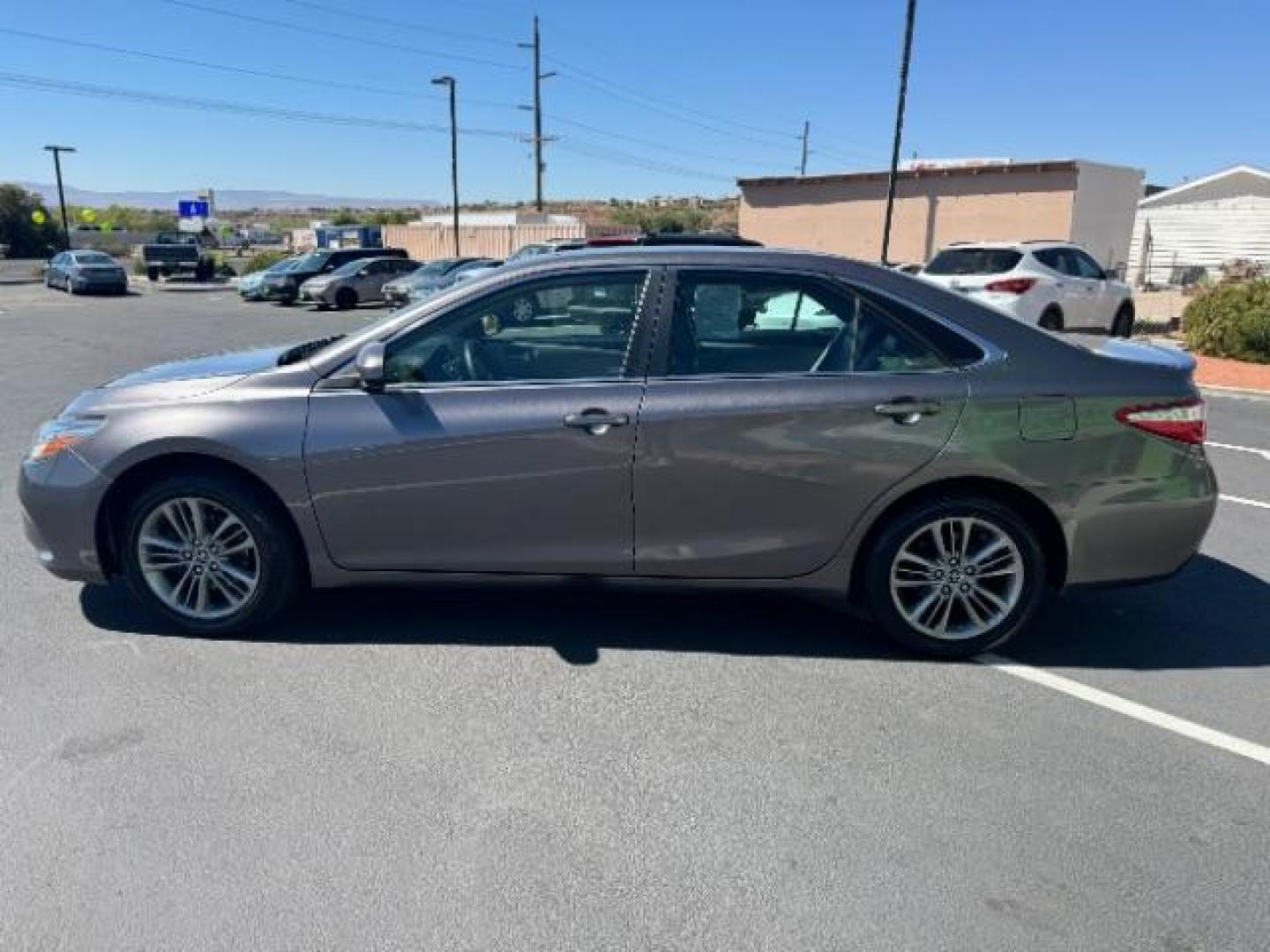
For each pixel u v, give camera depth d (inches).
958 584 154.4
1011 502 151.9
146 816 112.9
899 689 147.2
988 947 94.5
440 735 132.0
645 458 148.5
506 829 111.9
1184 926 97.2
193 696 142.1
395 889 101.5
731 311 152.3
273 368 159.6
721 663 155.5
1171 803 118.1
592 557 153.3
